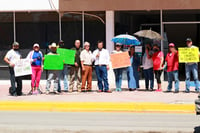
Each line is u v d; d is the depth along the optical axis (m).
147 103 15.05
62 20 21.62
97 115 13.72
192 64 17.48
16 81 17.23
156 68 18.03
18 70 17.05
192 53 17.22
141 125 11.67
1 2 21.69
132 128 11.08
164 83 21.39
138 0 20.81
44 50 21.78
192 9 20.91
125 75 21.48
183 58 17.31
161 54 17.98
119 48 18.08
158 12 21.27
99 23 21.41
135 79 18.48
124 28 21.42
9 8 21.70
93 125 11.66
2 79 21.94
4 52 21.94
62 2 21.41
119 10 20.95
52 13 21.70
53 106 15.11
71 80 18.20
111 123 12.04
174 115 13.73
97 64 17.92
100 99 16.09
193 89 18.89
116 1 20.89
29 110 14.89
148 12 21.33
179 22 21.19
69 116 13.49
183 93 17.53
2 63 21.92
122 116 13.49
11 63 16.94
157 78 18.14
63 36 21.67
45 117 13.26
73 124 11.84
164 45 21.39
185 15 21.14
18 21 21.86
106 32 21.27
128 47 20.47
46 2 21.50
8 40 21.94
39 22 21.78
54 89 17.73
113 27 21.33
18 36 21.91
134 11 21.36
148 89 18.70
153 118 13.06
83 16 21.48
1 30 21.95
